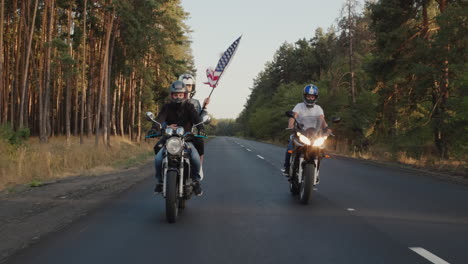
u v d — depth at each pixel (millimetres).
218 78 6848
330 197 8281
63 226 5641
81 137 28438
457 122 19531
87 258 4211
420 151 22547
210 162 17938
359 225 5707
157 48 31438
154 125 6023
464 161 16469
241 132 168375
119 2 27125
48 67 27062
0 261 4117
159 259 4176
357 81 32344
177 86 6121
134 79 39344
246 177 11930
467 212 6688
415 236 5098
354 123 29906
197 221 5938
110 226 5617
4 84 33500
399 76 24594
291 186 8344
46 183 10414
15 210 6805
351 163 18031
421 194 8711
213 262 4078
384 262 4074
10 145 14797
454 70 19656
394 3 23922
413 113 24734
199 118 6285
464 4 19781
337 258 4203
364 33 30734
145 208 6965
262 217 6234
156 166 6160
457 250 4488
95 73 37250
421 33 23703
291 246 4641
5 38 32406
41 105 26750
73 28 32219
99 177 12148
